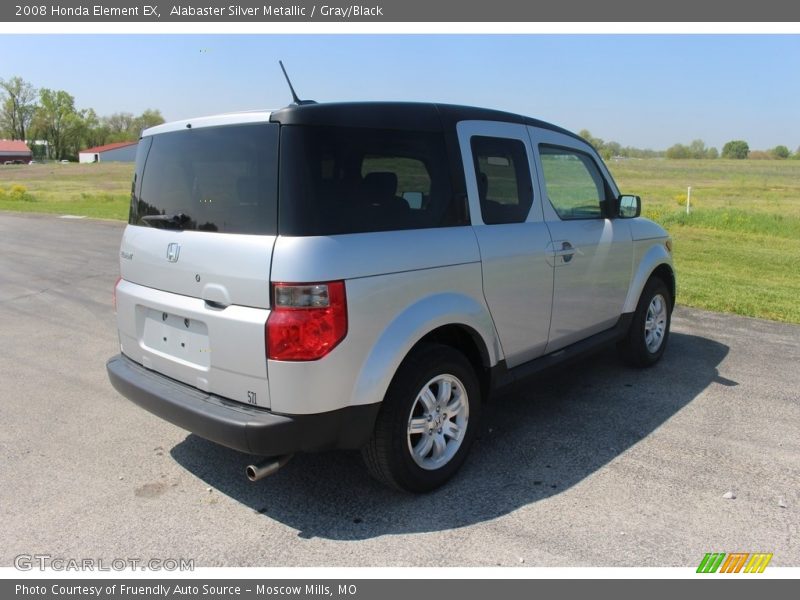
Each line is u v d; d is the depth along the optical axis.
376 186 3.13
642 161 87.62
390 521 3.20
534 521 3.18
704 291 8.79
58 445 4.09
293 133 2.88
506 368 3.95
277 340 2.82
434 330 3.48
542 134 4.32
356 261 2.95
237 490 3.52
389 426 3.17
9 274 10.47
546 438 4.14
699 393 4.94
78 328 7.09
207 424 3.02
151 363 3.55
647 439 4.11
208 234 3.11
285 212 2.85
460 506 3.33
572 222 4.42
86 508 3.34
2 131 113.56
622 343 5.41
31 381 5.31
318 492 3.49
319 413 2.91
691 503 3.33
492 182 3.80
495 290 3.70
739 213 18.62
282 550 2.98
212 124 3.17
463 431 3.61
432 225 3.38
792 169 66.56
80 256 12.41
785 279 9.88
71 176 66.31
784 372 5.46
